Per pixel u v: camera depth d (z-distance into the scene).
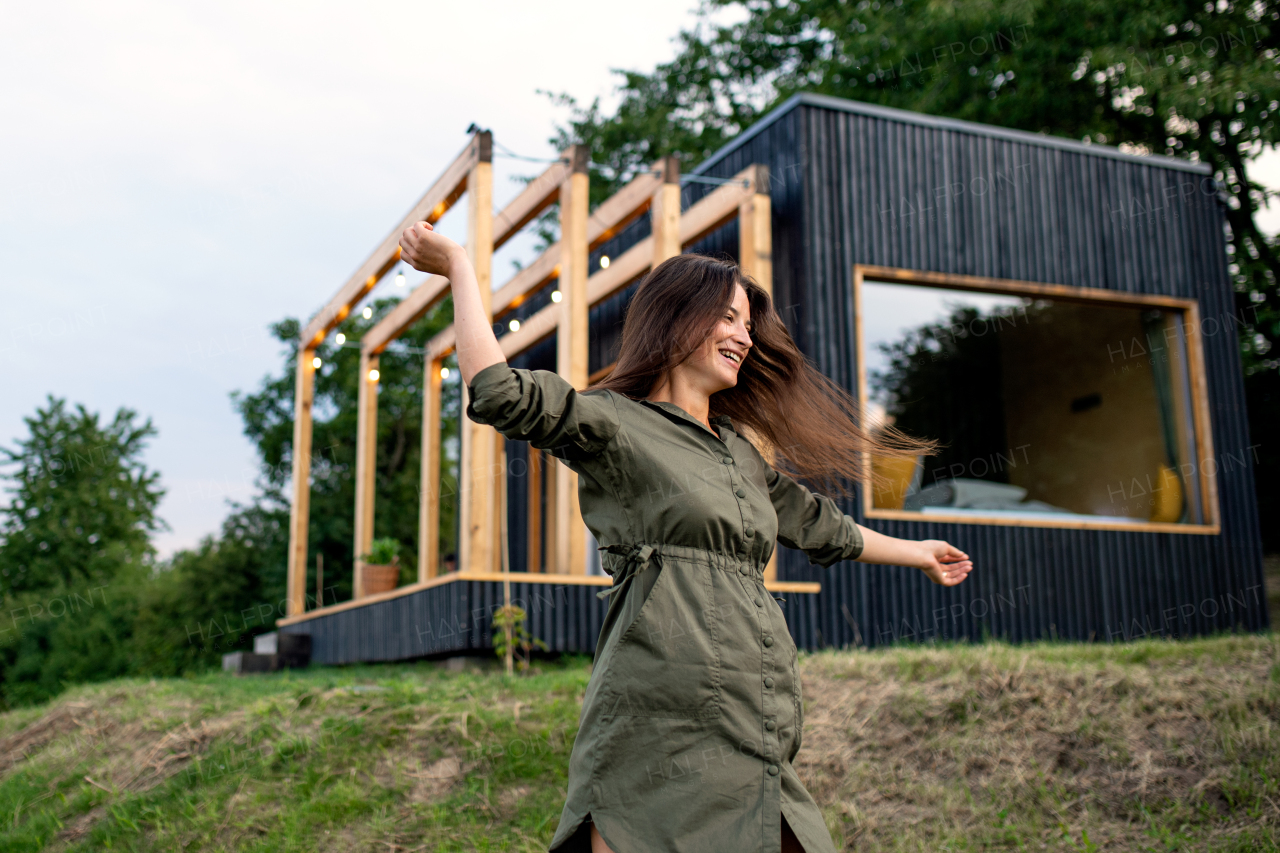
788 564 7.71
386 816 3.79
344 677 6.52
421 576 11.41
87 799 4.30
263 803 3.96
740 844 1.55
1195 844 3.31
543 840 3.56
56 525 18.20
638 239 10.28
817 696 4.54
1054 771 3.82
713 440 1.82
